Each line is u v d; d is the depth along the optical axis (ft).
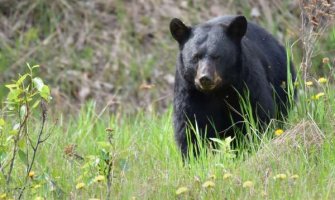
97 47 70.03
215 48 37.06
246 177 32.60
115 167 35.58
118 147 39.45
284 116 40.88
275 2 74.23
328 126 36.70
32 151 39.32
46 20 71.36
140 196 31.86
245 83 37.88
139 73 68.03
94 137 46.85
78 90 66.23
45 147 40.22
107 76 67.82
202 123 38.45
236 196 31.50
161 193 32.12
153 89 66.33
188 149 38.42
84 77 67.46
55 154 39.22
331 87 41.81
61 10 72.02
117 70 68.18
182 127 38.75
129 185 32.86
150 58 69.36
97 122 50.98
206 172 34.01
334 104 38.34
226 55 37.19
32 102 55.62
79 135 44.50
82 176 33.91
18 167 37.22
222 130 38.73
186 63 37.76
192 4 73.05
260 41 41.91
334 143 35.24
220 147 36.70
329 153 34.68
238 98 37.91
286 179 31.83
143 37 71.05
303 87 39.55
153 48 70.33
